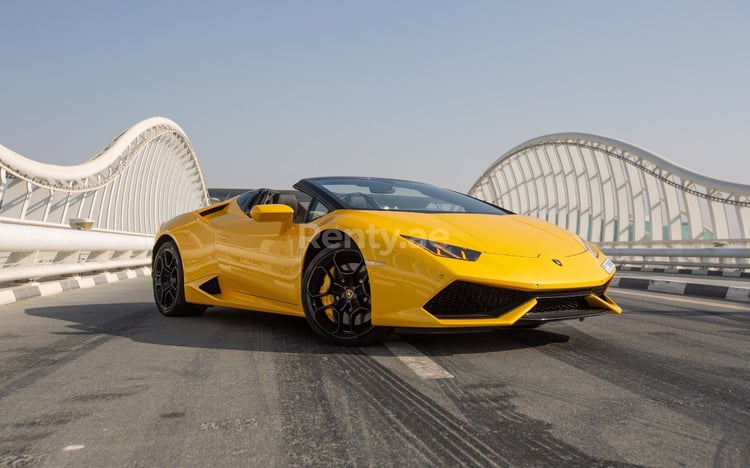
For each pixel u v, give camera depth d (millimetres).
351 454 1576
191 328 3814
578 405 2031
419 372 2510
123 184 20609
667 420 1866
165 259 4605
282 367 2615
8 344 3215
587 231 22641
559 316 2928
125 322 4137
